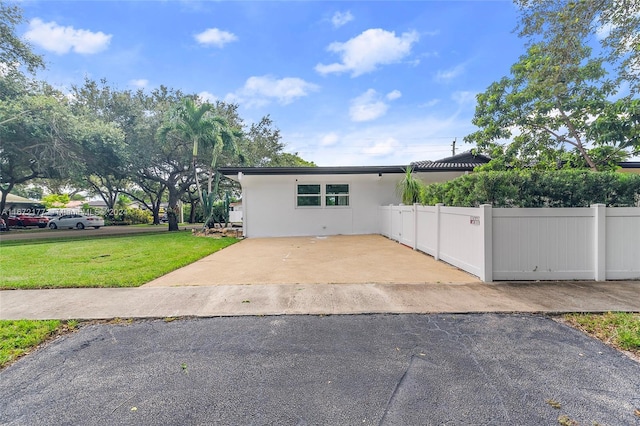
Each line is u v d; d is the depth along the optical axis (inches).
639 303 169.5
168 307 172.4
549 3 236.1
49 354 122.3
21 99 546.6
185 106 559.2
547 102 329.1
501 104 370.3
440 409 86.3
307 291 200.7
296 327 145.3
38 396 95.1
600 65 291.4
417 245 369.1
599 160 332.2
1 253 363.9
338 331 140.3
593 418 82.0
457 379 101.1
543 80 264.5
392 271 258.1
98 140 599.5
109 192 1186.0
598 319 148.2
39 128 529.3
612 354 116.7
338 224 564.1
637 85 243.6
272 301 181.5
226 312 164.4
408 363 111.9
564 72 248.8
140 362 115.4
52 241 506.6
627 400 89.5
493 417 82.7
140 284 218.7
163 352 122.9
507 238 220.7
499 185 235.9
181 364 113.6
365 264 289.6
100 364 114.3
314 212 561.0
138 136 696.4
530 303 172.4
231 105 850.1
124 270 261.9
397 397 92.0
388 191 570.3
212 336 136.9
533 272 220.2
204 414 85.7
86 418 84.7
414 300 180.7
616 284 208.4
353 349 123.3
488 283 215.6
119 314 161.9
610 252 219.6
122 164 659.4
